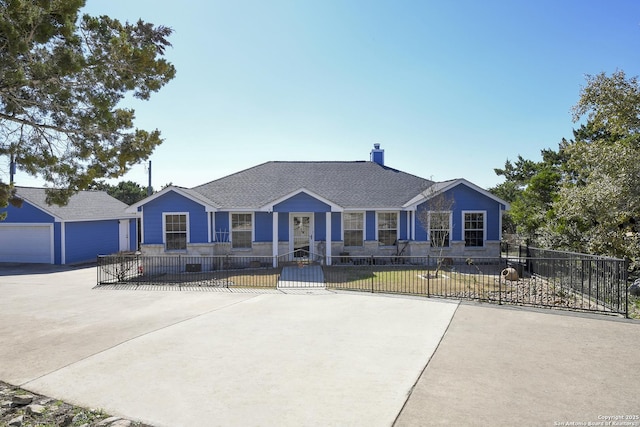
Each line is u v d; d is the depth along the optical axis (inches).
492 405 192.9
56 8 239.8
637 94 522.9
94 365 249.9
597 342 285.6
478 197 791.7
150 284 581.3
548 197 995.9
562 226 662.5
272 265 771.4
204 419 181.9
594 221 597.6
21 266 884.0
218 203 787.4
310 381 223.1
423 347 278.2
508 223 1466.5
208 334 315.9
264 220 796.6
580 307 391.2
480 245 796.6
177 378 228.7
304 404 195.6
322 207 749.3
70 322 359.9
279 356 263.6
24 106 287.7
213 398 202.8
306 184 865.5
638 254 507.2
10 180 403.5
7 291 545.0
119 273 686.5
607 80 537.3
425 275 627.8
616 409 188.1
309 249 799.1
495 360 252.1
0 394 209.3
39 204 925.2
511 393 205.6
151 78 315.6
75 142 312.5
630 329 318.3
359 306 410.9
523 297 441.7
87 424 178.2
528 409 188.5
